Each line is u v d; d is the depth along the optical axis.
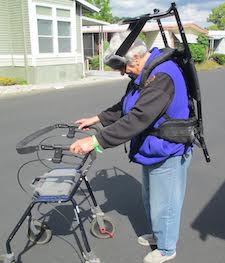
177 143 2.61
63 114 9.41
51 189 2.77
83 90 14.66
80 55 18.94
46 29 16.69
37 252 3.20
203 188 4.46
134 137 2.67
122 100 3.00
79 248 3.24
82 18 20.86
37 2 15.96
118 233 3.47
